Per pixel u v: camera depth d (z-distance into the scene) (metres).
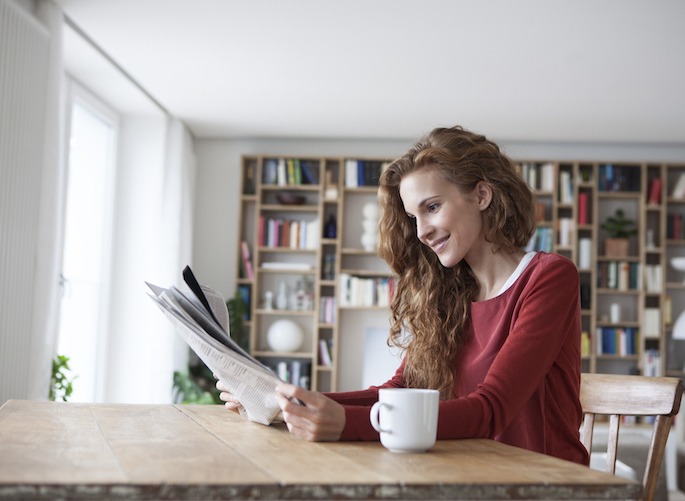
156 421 1.46
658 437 1.60
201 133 7.27
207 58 5.18
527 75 5.33
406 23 4.47
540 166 7.25
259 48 4.96
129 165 6.46
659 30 4.48
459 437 1.30
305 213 7.43
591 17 4.32
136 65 5.36
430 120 6.58
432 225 1.63
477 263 1.69
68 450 1.09
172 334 6.34
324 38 4.75
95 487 0.86
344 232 7.43
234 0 4.22
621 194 7.09
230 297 7.36
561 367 1.53
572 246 7.07
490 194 1.64
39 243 4.11
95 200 6.08
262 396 1.41
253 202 7.43
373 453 1.14
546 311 1.47
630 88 5.55
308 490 0.89
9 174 3.77
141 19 4.52
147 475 0.91
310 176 7.27
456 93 5.80
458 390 1.67
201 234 7.41
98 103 5.98
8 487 0.86
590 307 7.09
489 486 0.92
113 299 6.35
